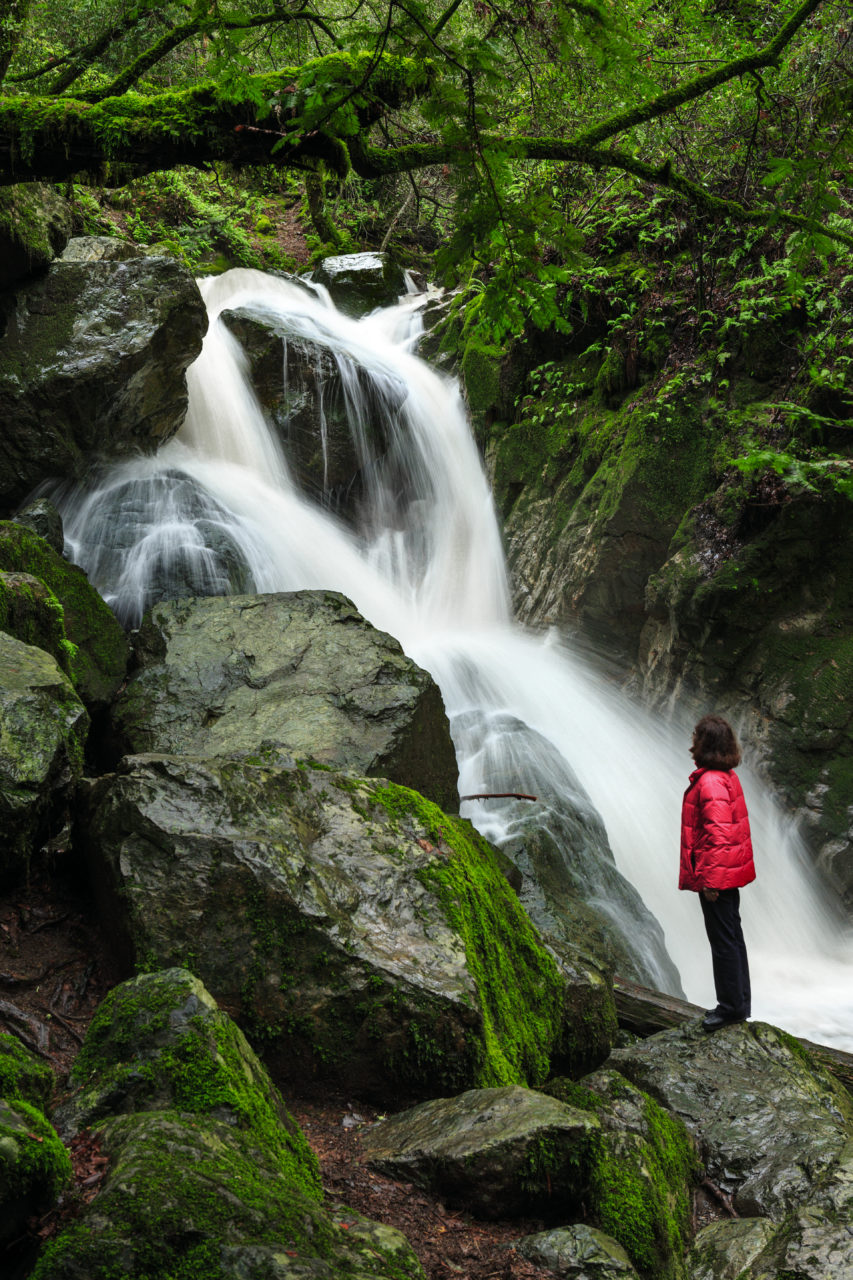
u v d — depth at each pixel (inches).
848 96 153.7
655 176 184.1
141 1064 96.9
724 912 181.0
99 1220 71.6
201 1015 101.7
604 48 138.9
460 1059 126.0
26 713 144.9
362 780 158.9
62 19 300.0
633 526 374.6
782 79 289.0
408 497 474.6
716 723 188.4
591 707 372.8
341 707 227.3
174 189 656.4
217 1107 93.8
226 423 423.5
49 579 241.1
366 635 252.1
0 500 329.4
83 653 238.1
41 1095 93.4
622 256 432.1
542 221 137.3
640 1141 127.0
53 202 367.6
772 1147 144.1
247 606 262.4
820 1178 133.4
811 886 319.9
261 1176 82.2
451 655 373.7
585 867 274.5
